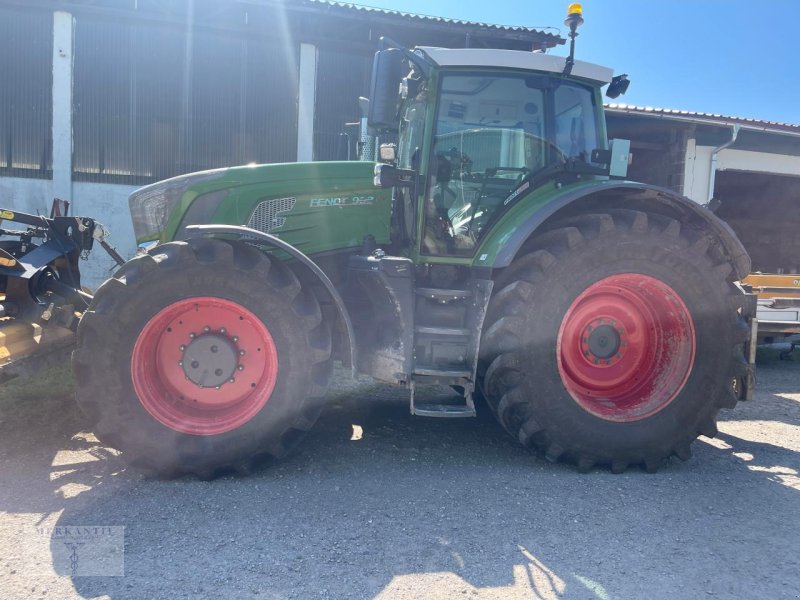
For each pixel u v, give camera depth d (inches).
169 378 130.8
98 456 136.8
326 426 163.2
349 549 99.3
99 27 375.6
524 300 132.6
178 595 85.4
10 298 150.1
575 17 144.9
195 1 379.2
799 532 109.9
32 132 377.1
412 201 151.6
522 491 124.7
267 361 130.5
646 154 430.9
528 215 139.5
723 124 377.7
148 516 108.9
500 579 92.2
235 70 395.2
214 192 149.8
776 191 580.1
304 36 400.2
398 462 138.6
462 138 149.8
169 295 125.4
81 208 385.1
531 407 133.6
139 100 385.1
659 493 126.3
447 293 140.0
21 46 370.9
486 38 409.7
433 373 132.9
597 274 135.1
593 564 97.3
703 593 90.0
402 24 391.5
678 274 137.9
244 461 127.2
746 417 187.5
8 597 83.7
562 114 156.3
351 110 414.3
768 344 272.5
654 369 145.7
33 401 171.8
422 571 93.7
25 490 118.8
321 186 154.6
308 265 131.1
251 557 95.9
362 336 145.3
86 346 122.3
